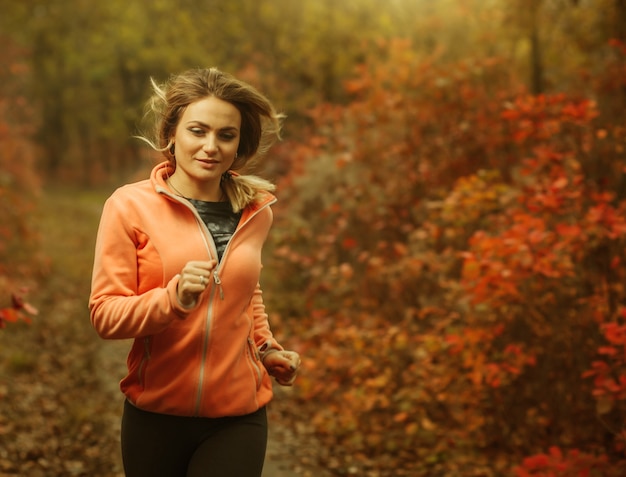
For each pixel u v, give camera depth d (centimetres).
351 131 815
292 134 1282
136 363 237
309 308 777
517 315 474
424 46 1066
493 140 670
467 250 596
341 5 1385
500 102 697
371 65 988
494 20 900
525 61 880
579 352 458
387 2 1336
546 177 499
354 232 768
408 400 526
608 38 723
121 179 3878
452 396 511
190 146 237
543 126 509
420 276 625
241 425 240
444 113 730
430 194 714
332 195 838
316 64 1380
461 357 499
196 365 231
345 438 543
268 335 267
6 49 1558
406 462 494
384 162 761
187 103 238
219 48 1653
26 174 1502
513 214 499
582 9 762
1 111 1401
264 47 1480
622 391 360
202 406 232
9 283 875
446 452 496
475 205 557
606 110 553
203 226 237
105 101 4066
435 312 569
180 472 244
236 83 240
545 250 423
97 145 4422
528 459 358
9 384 628
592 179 512
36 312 410
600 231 436
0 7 2933
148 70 2653
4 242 1080
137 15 2375
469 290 454
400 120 755
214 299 233
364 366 546
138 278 235
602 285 459
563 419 469
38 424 537
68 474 453
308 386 598
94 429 544
